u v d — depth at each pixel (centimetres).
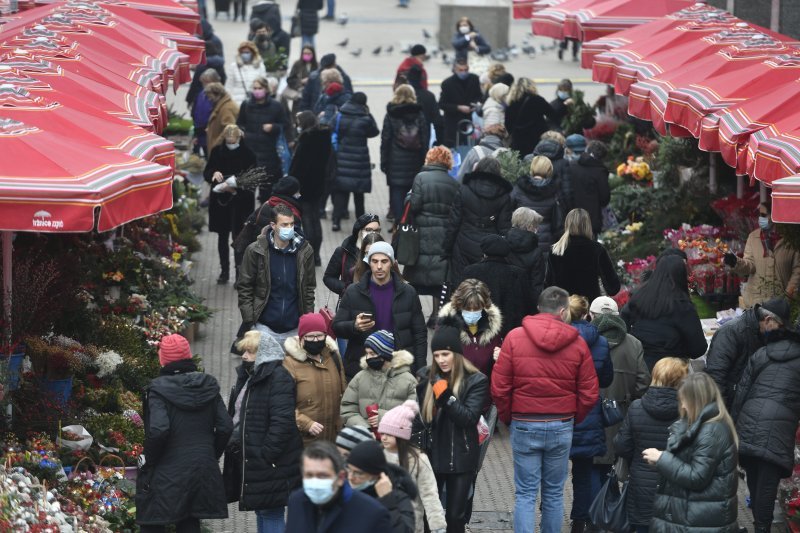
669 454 2309
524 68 9525
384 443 2188
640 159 5262
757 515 2631
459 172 4625
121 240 4059
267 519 2509
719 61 3953
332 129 5206
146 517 2377
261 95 5044
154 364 3425
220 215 4503
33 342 2906
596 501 2578
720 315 3619
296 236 3322
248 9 12062
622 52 4638
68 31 4197
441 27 10312
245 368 2577
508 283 3238
